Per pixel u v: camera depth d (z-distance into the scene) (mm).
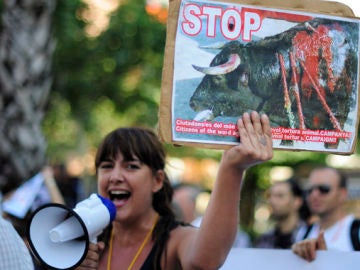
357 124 5328
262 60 5129
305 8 5262
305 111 5199
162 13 17156
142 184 6074
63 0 14945
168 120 4953
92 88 16688
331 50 5285
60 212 5301
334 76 5281
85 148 19297
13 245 4059
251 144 4961
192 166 25172
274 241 12172
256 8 5148
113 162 6137
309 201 10344
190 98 4988
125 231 6117
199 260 5355
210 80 5035
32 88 9641
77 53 16172
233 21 5105
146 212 6125
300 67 5211
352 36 5348
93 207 5320
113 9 16594
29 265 4164
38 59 9711
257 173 23672
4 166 9266
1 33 9609
